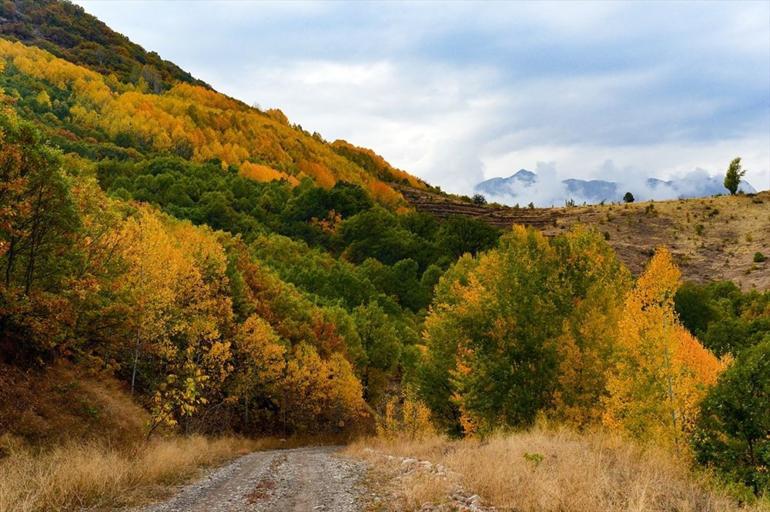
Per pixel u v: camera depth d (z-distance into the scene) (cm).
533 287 2536
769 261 11825
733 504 982
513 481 1028
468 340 2752
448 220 14475
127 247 2530
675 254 13138
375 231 14862
